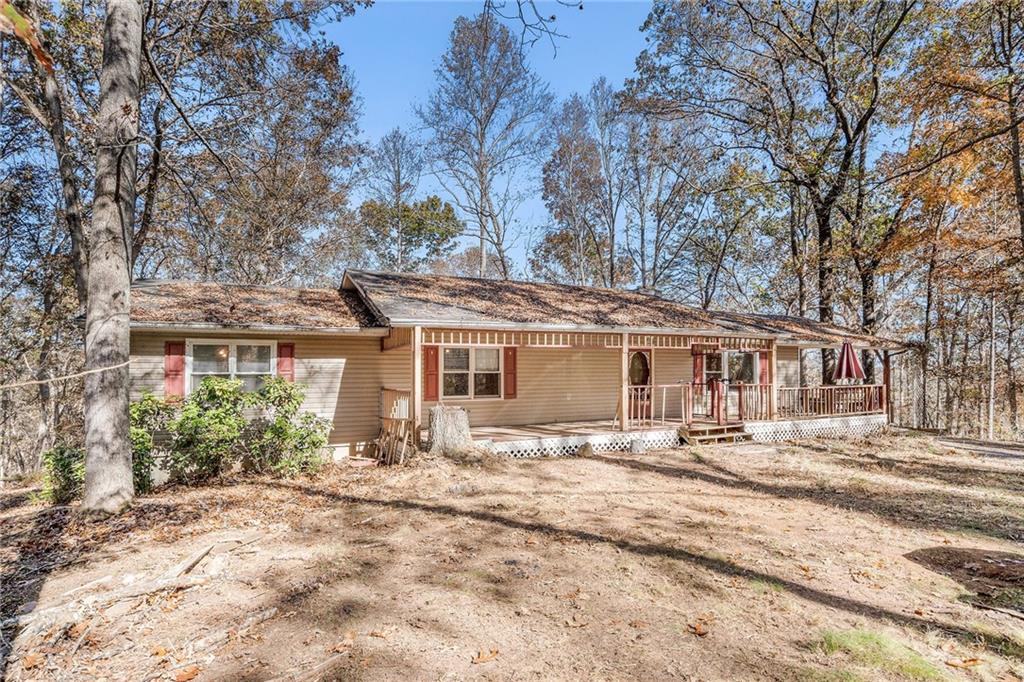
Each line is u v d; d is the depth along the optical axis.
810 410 15.76
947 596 4.90
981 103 14.28
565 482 9.30
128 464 7.45
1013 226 18.78
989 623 4.37
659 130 26.05
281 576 5.16
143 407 8.87
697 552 5.86
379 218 30.09
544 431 12.62
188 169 11.67
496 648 3.90
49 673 3.59
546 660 3.75
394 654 3.81
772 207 22.19
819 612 4.52
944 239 18.78
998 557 5.95
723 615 4.45
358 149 20.52
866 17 18.94
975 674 3.60
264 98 13.42
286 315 10.75
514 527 6.71
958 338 25.31
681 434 13.00
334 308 11.83
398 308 10.75
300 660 3.74
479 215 27.34
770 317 18.59
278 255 19.66
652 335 13.05
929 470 11.24
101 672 3.60
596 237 30.92
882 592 4.96
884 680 3.50
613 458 11.45
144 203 14.57
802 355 20.94
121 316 7.41
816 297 25.11
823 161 19.55
